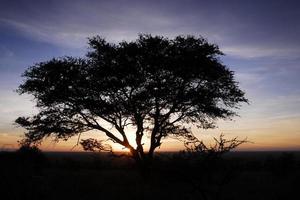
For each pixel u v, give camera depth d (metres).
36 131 27.47
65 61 27.22
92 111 26.55
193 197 16.86
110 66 25.97
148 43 25.83
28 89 27.00
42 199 15.31
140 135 26.70
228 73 26.95
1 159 17.00
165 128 26.75
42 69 26.92
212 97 26.80
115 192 18.50
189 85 27.12
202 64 25.69
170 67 25.58
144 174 25.30
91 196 17.28
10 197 14.09
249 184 21.36
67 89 26.62
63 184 19.38
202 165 15.12
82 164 41.75
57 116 27.70
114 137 26.98
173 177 15.62
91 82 26.55
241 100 27.53
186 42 26.62
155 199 17.00
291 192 17.39
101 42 26.66
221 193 17.03
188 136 25.62
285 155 33.47
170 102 26.41
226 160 15.33
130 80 25.62
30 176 16.94
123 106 26.42
